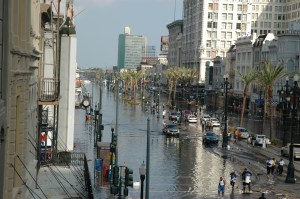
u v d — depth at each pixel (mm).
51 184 37688
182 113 121188
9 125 22031
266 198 41688
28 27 28297
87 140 74750
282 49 122812
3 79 19922
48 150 48875
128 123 105625
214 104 169125
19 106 26672
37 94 40344
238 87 157625
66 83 57312
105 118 116938
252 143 76938
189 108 155250
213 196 42406
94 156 57156
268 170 53156
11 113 23703
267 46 135375
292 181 48938
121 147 70500
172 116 114438
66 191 34500
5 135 18875
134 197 40562
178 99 198250
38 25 40094
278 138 85500
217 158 63594
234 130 88125
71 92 57594
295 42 120938
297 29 125875
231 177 44906
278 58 124625
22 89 26922
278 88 122750
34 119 37375
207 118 107688
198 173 53094
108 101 186375
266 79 84125
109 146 49750
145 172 29859
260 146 75438
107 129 92812
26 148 29188
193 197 41812
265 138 75250
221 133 91250
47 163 44750
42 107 47969
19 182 26453
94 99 197750
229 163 59906
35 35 35125
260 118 128625
